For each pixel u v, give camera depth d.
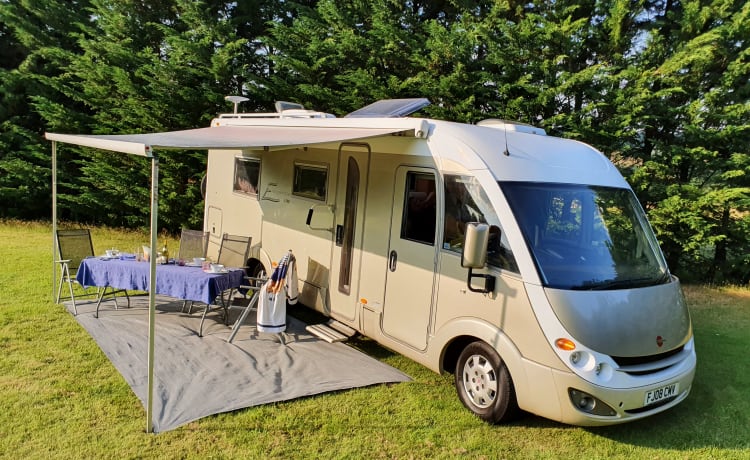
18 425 3.87
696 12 9.59
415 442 4.04
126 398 4.36
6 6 13.52
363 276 5.55
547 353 3.87
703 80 10.07
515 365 4.05
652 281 4.46
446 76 10.45
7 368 4.80
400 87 10.60
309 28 11.83
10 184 14.15
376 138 5.41
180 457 3.60
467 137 4.63
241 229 7.72
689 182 10.31
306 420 4.22
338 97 11.27
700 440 4.29
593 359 3.79
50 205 14.59
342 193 5.88
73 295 6.74
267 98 11.83
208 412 4.20
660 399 4.03
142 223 13.64
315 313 7.18
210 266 6.14
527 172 4.48
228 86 12.17
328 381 4.91
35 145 14.09
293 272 6.19
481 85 10.27
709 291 9.88
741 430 4.47
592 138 9.78
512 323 4.07
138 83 12.66
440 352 4.66
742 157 9.51
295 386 4.75
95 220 14.34
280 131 6.36
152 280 3.85
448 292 4.59
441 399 4.76
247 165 7.64
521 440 4.16
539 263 4.02
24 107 14.46
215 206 8.35
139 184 12.99
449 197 4.62
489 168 4.37
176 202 12.62
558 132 10.12
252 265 7.64
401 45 11.04
